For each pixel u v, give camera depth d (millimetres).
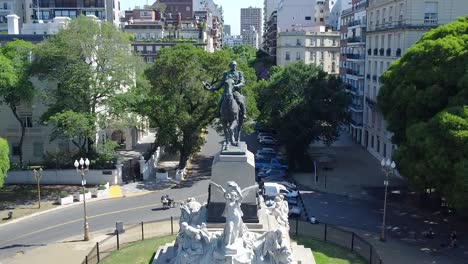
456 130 35938
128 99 54125
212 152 72438
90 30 52312
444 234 39625
